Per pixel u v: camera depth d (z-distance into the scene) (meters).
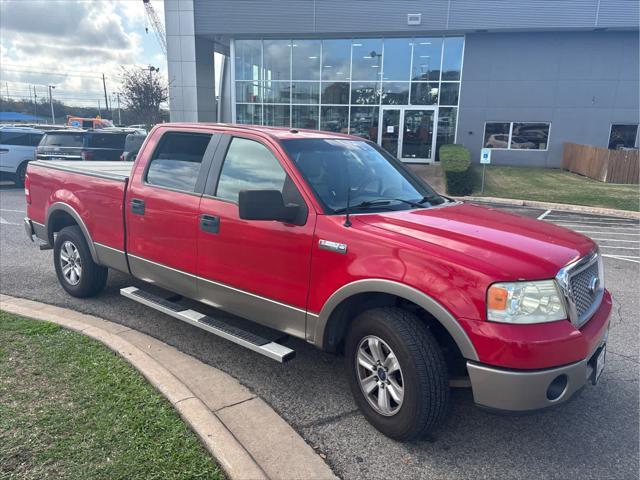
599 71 22.27
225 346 4.48
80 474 2.63
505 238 3.20
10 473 2.62
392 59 23.38
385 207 3.79
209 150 4.27
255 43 24.34
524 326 2.76
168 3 24.27
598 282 3.48
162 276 4.55
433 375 2.94
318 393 3.76
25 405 3.23
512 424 3.45
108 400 3.32
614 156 18.75
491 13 21.59
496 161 23.72
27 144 16.66
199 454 2.84
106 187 4.93
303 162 3.78
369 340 3.23
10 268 6.74
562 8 21.20
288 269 3.57
